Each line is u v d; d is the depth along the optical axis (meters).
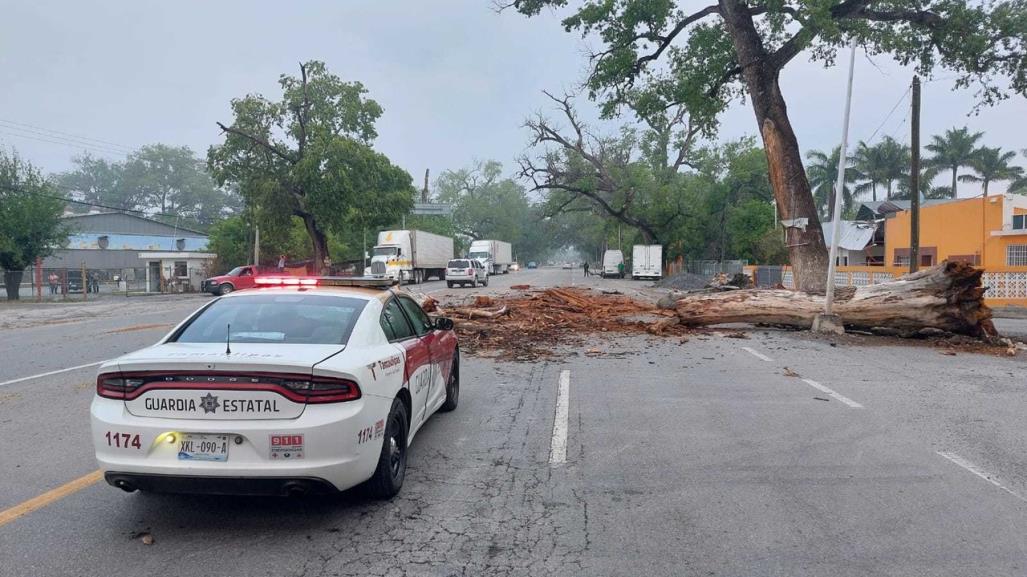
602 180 56.62
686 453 6.15
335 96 41.91
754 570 3.88
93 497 5.00
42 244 36.72
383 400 4.70
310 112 41.31
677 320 16.20
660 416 7.55
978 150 60.00
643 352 12.56
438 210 82.94
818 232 19.73
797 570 3.88
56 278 42.56
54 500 4.94
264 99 40.44
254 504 4.88
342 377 4.29
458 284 48.12
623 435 6.76
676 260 61.88
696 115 26.31
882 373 10.30
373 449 4.51
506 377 10.02
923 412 7.73
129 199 99.44
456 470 5.66
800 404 8.16
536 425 7.16
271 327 5.01
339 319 5.12
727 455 6.09
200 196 101.56
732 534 4.38
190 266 46.41
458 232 111.62
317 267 44.00
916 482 5.36
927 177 59.66
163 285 44.41
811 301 15.27
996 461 5.90
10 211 35.38
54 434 6.80
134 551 4.11
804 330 15.62
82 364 11.34
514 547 4.19
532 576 3.82
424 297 17.48
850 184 63.12
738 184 54.81
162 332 16.34
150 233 68.19
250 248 47.94
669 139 56.12
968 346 13.16
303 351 4.50
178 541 4.25
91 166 100.19
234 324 5.09
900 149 60.84
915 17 21.33
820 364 11.16
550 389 9.10
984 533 4.38
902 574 3.83
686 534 4.38
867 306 14.49
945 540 4.27
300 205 42.25
